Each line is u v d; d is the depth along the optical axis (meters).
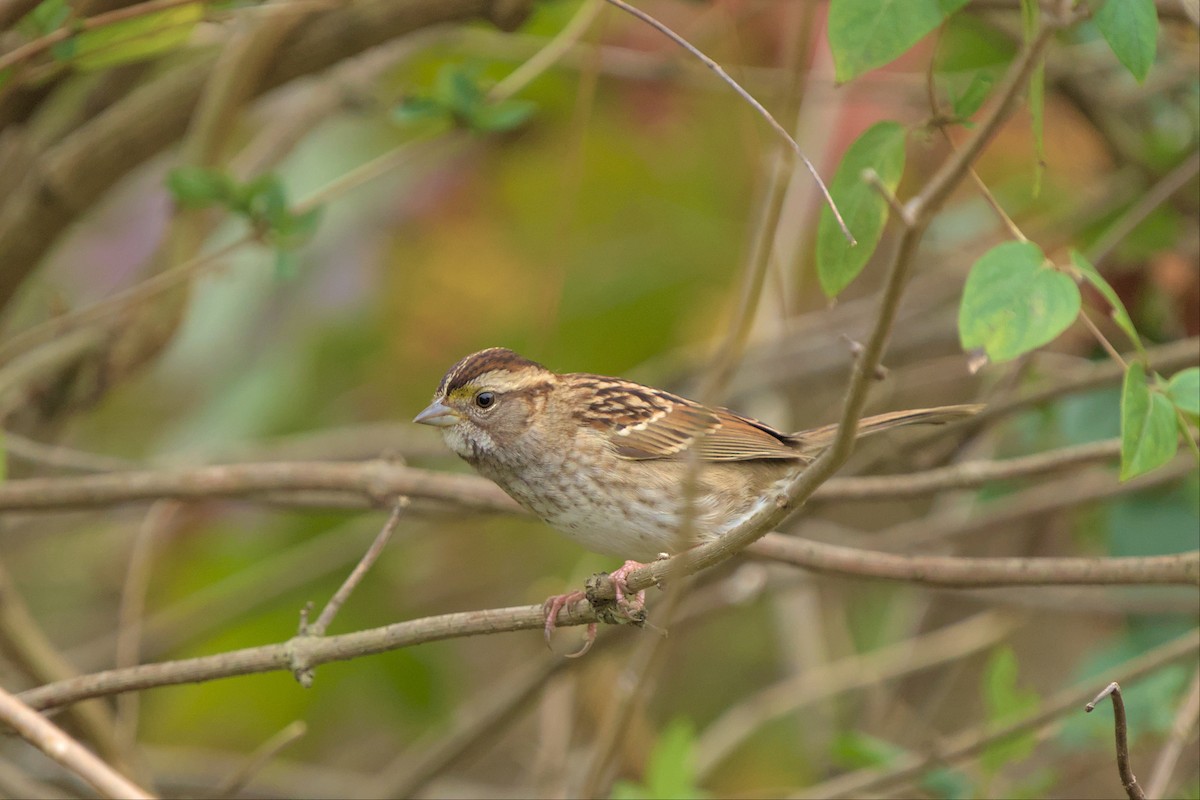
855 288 13.91
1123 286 10.80
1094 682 9.18
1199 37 9.38
